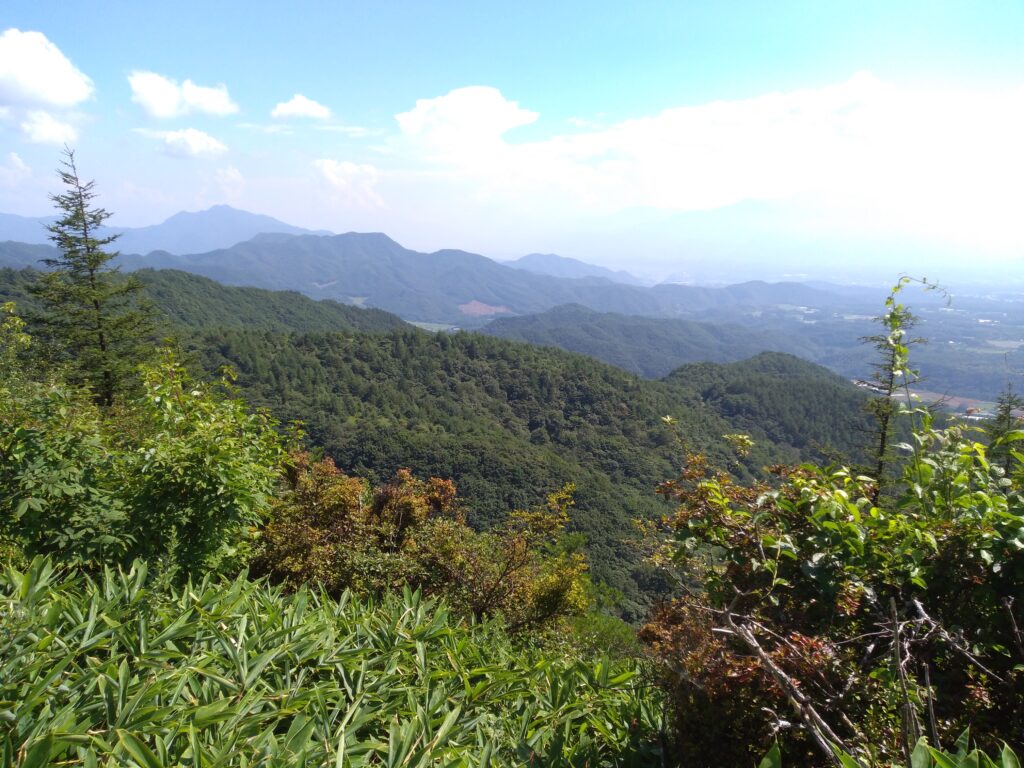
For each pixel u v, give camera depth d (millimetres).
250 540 4719
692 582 2518
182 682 2258
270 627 2857
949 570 2098
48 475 3422
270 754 1903
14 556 3279
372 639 2986
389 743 2137
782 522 2348
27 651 2201
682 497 2602
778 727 1774
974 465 2498
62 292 14938
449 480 6484
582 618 6273
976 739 1918
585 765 2273
